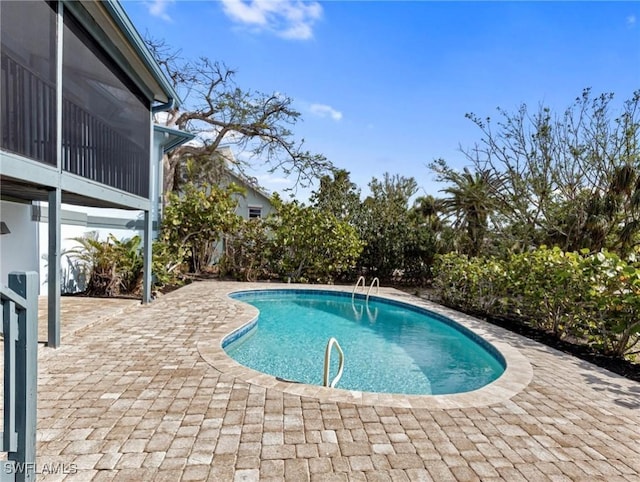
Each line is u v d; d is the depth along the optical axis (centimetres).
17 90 450
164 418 328
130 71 729
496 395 418
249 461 270
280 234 1402
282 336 812
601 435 335
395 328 911
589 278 630
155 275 1031
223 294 1018
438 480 259
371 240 1579
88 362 462
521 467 279
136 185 795
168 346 534
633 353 590
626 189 1169
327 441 303
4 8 518
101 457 267
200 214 1341
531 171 1442
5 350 196
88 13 577
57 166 508
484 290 942
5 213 764
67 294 909
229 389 395
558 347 664
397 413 360
